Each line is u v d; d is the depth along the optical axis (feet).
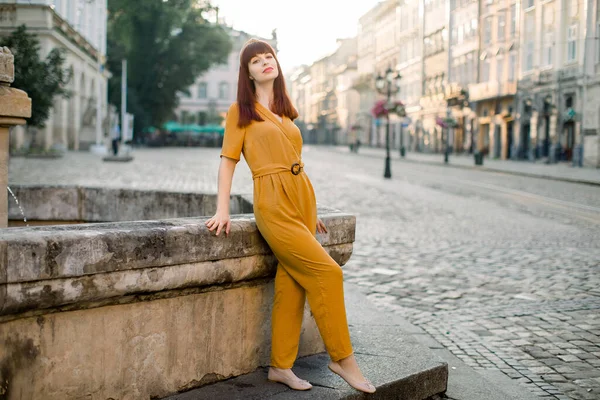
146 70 201.16
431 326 17.66
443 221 41.16
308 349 11.95
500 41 129.18
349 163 129.08
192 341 10.01
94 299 8.58
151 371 9.53
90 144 143.43
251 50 10.29
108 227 9.00
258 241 10.42
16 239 7.79
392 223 39.78
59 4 127.24
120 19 194.49
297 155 10.27
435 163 127.75
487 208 49.62
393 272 24.90
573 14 107.14
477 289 22.17
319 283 9.91
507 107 133.39
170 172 82.12
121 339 9.13
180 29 208.23
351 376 10.21
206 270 9.70
